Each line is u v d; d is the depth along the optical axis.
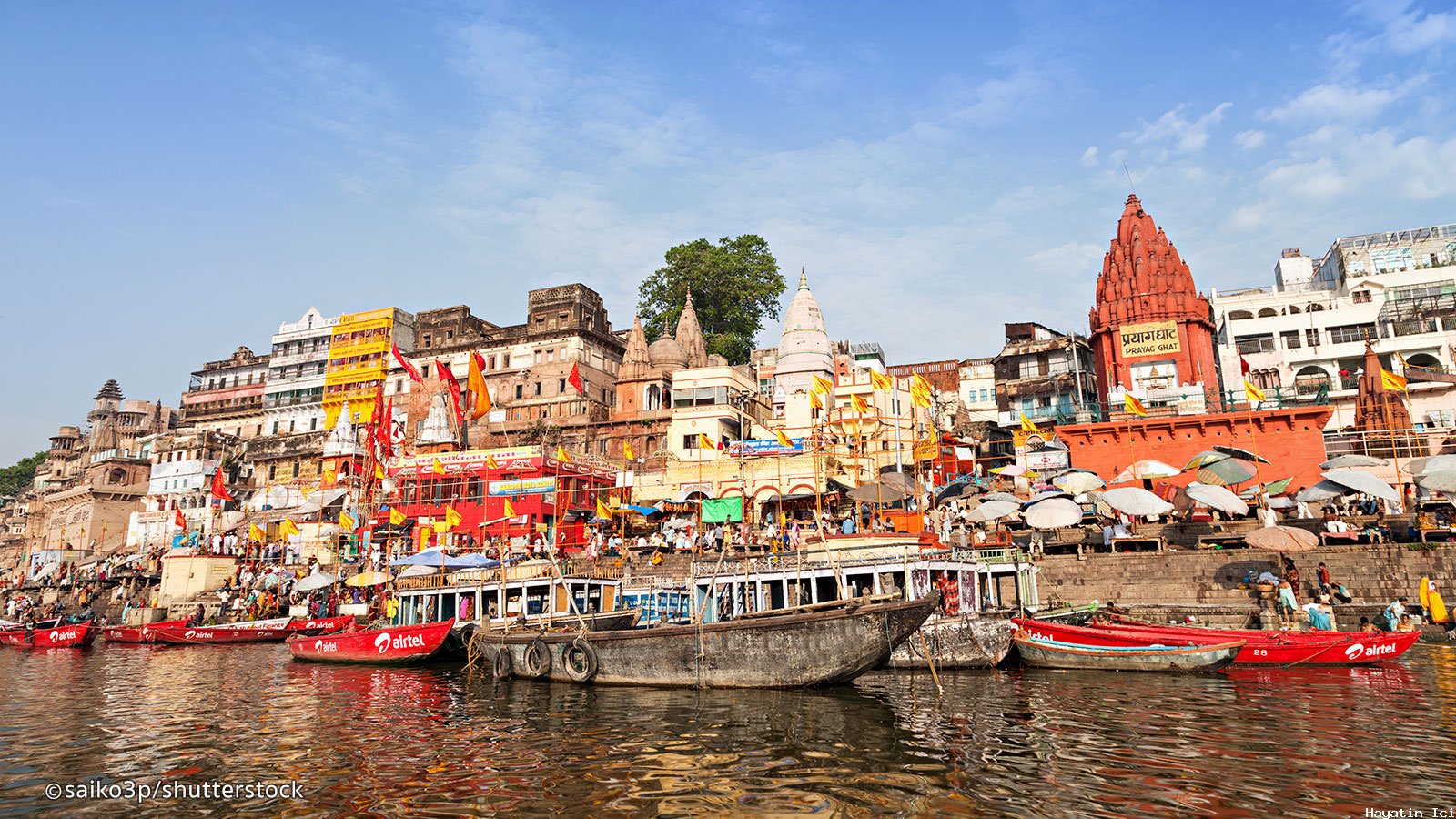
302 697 21.97
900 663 23.34
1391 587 28.67
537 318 70.00
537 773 13.45
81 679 26.64
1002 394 62.56
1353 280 57.59
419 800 12.19
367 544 47.47
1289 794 11.61
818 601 25.34
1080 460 42.09
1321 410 39.12
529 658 23.28
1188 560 30.86
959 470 50.25
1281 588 26.88
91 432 107.56
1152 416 41.25
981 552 26.89
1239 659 22.06
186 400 88.56
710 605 26.33
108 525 79.19
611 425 61.28
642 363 63.12
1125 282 50.56
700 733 15.84
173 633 39.00
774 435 53.19
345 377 78.06
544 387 66.31
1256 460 34.75
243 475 75.81
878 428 46.47
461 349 71.62
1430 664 21.94
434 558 31.42
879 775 12.77
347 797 12.44
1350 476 30.41
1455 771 12.53
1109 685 20.30
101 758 15.27
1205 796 11.55
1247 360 57.19
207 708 20.56
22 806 12.23
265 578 47.34
